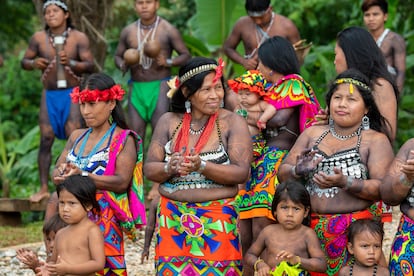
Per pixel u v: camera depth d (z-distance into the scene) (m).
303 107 8.61
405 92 17.61
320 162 7.41
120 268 8.22
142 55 13.28
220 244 7.58
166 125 7.90
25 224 14.98
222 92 7.72
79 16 15.48
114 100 8.31
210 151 7.62
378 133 7.43
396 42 13.43
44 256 11.88
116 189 8.14
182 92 7.74
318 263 7.39
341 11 18.84
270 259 7.66
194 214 7.59
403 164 7.04
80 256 7.74
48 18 13.33
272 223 8.51
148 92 13.30
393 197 7.05
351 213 7.33
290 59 8.71
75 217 7.74
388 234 12.62
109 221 8.16
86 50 13.48
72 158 8.30
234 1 15.30
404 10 18.05
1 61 14.19
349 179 7.15
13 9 24.56
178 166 7.35
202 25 15.45
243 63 12.97
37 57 13.77
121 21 19.86
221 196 7.59
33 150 17.91
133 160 8.28
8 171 17.31
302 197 7.46
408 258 7.05
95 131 8.39
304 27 18.95
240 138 7.67
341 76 7.47
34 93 23.42
